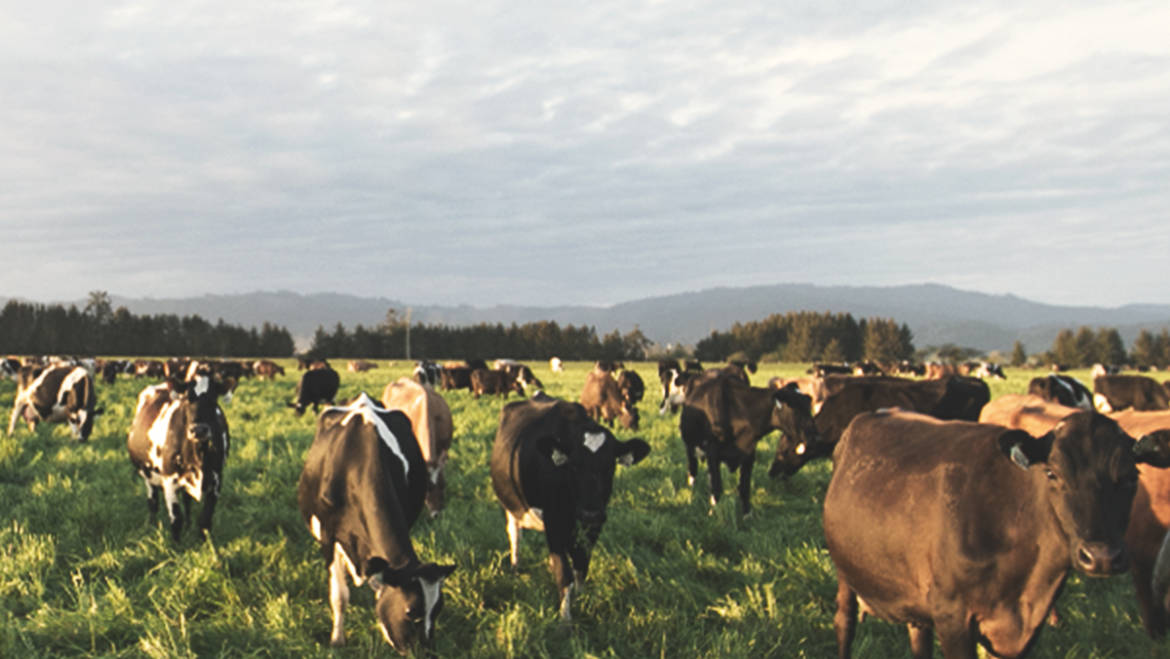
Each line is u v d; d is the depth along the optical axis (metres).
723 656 5.18
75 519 8.38
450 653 5.47
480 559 7.41
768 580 6.91
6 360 35.22
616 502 9.73
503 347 144.38
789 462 10.20
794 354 142.75
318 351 138.25
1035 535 3.80
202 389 7.77
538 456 6.38
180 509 7.91
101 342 131.75
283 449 13.40
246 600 6.28
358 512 5.56
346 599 5.76
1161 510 5.28
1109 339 125.00
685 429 10.32
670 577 6.96
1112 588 6.64
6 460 11.44
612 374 19.73
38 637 5.63
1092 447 3.58
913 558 4.23
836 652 5.66
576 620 6.10
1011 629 3.96
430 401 9.35
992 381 47.44
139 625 5.79
